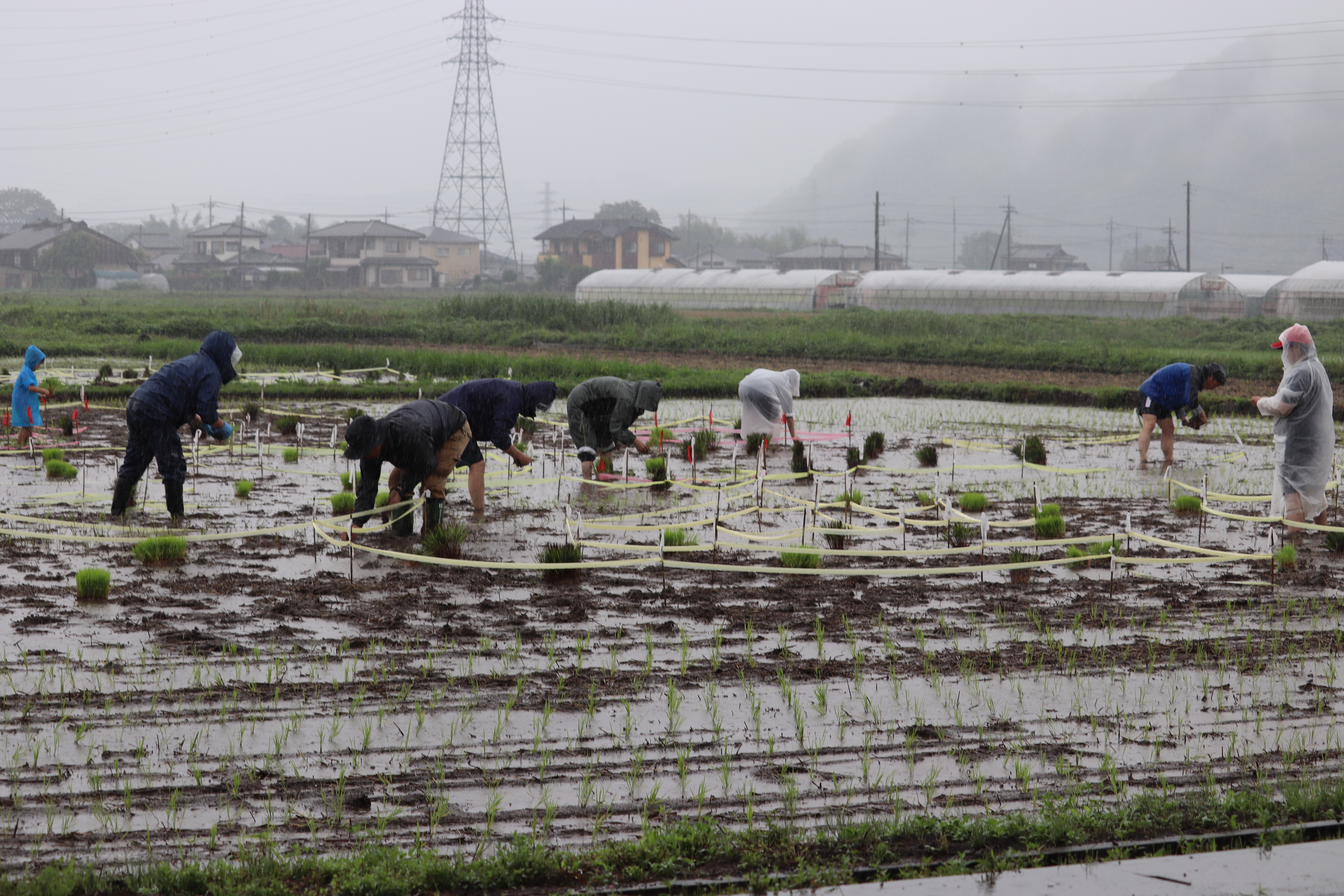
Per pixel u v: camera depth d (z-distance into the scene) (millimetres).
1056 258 154500
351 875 5141
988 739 7160
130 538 11945
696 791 6324
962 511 14406
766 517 14039
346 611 9547
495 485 15750
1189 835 5762
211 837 5660
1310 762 6820
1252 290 68562
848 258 148875
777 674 8266
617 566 10688
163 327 42375
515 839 5578
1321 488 13438
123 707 7305
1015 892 5184
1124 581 11195
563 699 7672
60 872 5129
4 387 25000
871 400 29469
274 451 18297
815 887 5242
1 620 8977
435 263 120812
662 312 53562
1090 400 28516
